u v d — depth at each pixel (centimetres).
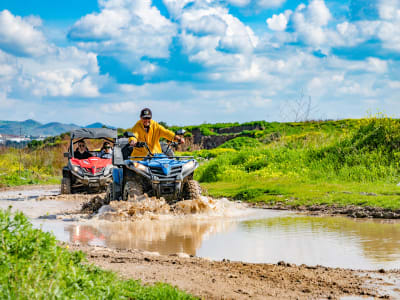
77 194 1805
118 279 465
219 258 648
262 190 1454
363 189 1314
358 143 1825
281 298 439
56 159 3609
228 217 1080
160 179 1130
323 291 467
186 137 4906
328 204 1163
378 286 488
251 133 4247
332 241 752
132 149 1251
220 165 2155
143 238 822
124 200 1170
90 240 805
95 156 1959
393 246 704
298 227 900
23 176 2948
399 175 1515
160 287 434
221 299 429
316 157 1895
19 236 409
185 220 1051
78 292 385
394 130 1788
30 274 362
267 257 649
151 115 1249
